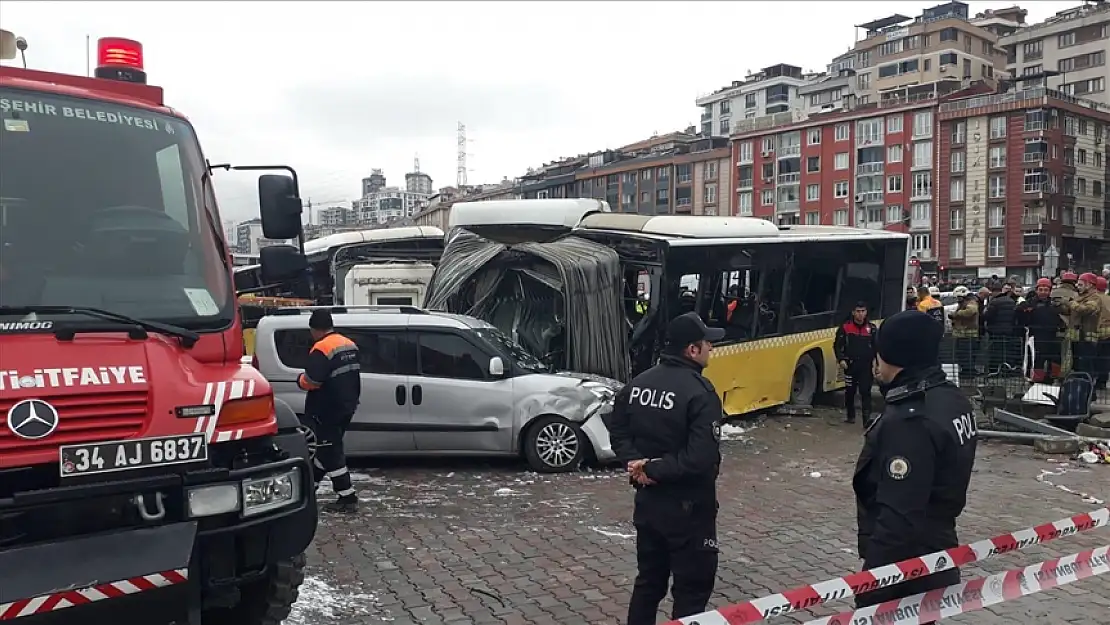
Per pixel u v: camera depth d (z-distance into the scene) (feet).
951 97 233.96
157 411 11.32
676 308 36.42
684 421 13.23
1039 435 34.09
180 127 14.66
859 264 45.83
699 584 13.39
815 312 43.88
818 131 255.50
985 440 35.58
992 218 223.71
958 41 284.00
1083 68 285.43
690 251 36.96
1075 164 226.38
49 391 10.66
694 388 13.33
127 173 13.64
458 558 20.31
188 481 11.37
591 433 29.66
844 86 307.99
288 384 30.45
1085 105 230.68
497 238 43.70
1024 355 40.86
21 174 12.76
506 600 17.57
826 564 19.97
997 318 51.60
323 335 24.98
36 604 9.91
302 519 12.66
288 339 30.89
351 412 24.91
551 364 35.50
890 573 10.48
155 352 11.97
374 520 23.63
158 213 13.69
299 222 16.40
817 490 27.63
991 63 294.46
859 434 38.06
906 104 236.63
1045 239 218.18
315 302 48.67
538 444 29.76
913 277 85.25
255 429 12.25
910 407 10.64
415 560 20.16
